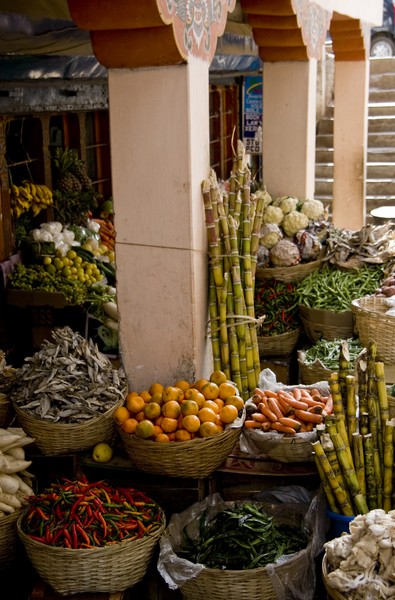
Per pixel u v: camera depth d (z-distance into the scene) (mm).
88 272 7109
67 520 3734
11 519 3979
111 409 4250
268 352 5723
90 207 8445
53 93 7148
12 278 6559
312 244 6090
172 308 4500
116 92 4297
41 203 7289
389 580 3016
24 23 5191
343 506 3719
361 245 6035
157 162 4324
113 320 6223
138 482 4230
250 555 3693
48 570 3660
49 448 4199
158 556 3936
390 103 11766
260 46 6488
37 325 6465
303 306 5676
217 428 4004
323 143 11617
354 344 5305
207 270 4664
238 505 4117
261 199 4695
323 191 11047
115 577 3674
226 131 11484
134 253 4492
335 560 3178
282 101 6645
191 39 4215
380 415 3760
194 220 4391
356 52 8602
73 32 5754
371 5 8805
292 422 4082
